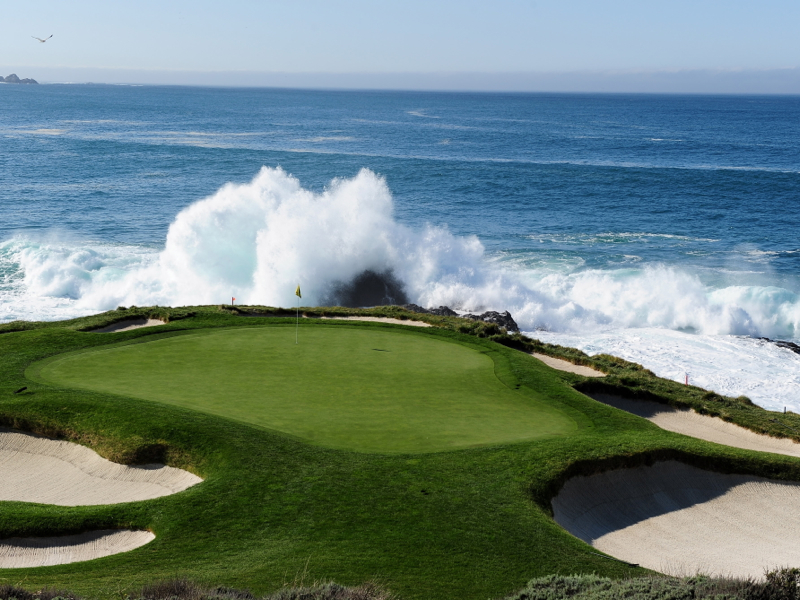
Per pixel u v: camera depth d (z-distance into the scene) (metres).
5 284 44.94
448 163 102.75
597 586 12.38
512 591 13.08
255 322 31.67
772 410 28.58
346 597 11.86
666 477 19.41
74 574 13.30
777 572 13.02
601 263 53.09
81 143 119.19
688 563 15.82
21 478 18.59
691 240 61.19
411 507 15.98
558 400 23.34
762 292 44.16
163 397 21.56
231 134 147.88
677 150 132.25
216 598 11.61
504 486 17.06
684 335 39.75
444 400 22.44
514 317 41.91
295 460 17.83
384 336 29.72
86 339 28.09
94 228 59.66
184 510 15.81
